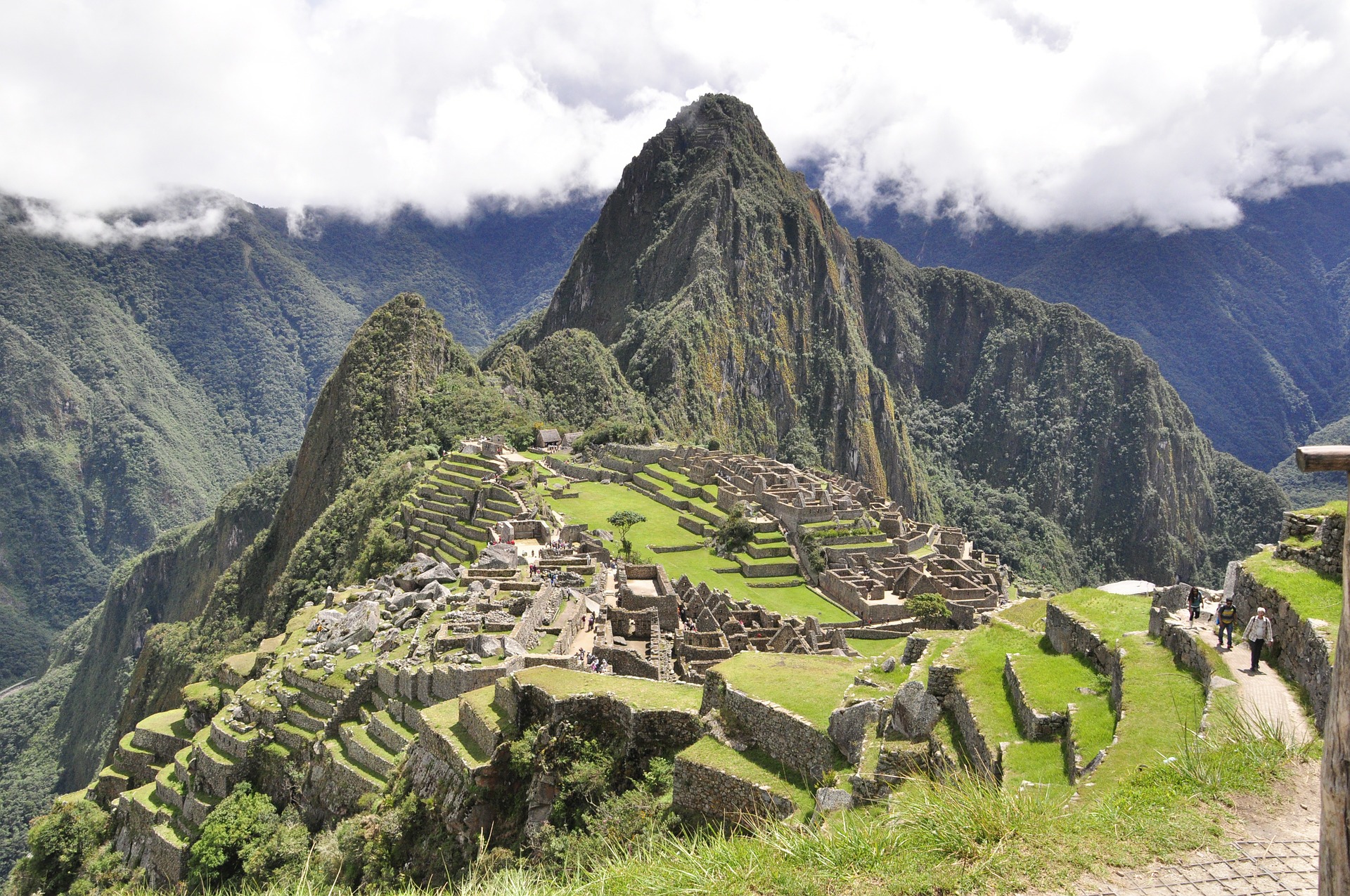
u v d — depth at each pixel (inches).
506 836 991.6
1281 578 755.4
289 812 1391.5
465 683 1270.9
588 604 1770.4
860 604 3344.0
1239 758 497.4
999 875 397.7
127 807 1696.6
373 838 1087.6
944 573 3718.0
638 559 3491.6
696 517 4581.7
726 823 781.9
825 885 412.2
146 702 4532.5
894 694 763.4
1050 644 894.4
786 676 914.1
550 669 1123.9
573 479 5482.3
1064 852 408.8
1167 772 498.3
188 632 4899.1
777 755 814.5
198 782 1562.5
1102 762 550.3
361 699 1445.6
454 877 973.2
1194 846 409.4
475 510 3713.1
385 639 1595.7
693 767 821.9
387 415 6929.1
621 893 465.4
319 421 7440.9
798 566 3978.8
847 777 707.4
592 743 978.1
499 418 6894.7
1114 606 890.7
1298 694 631.2
